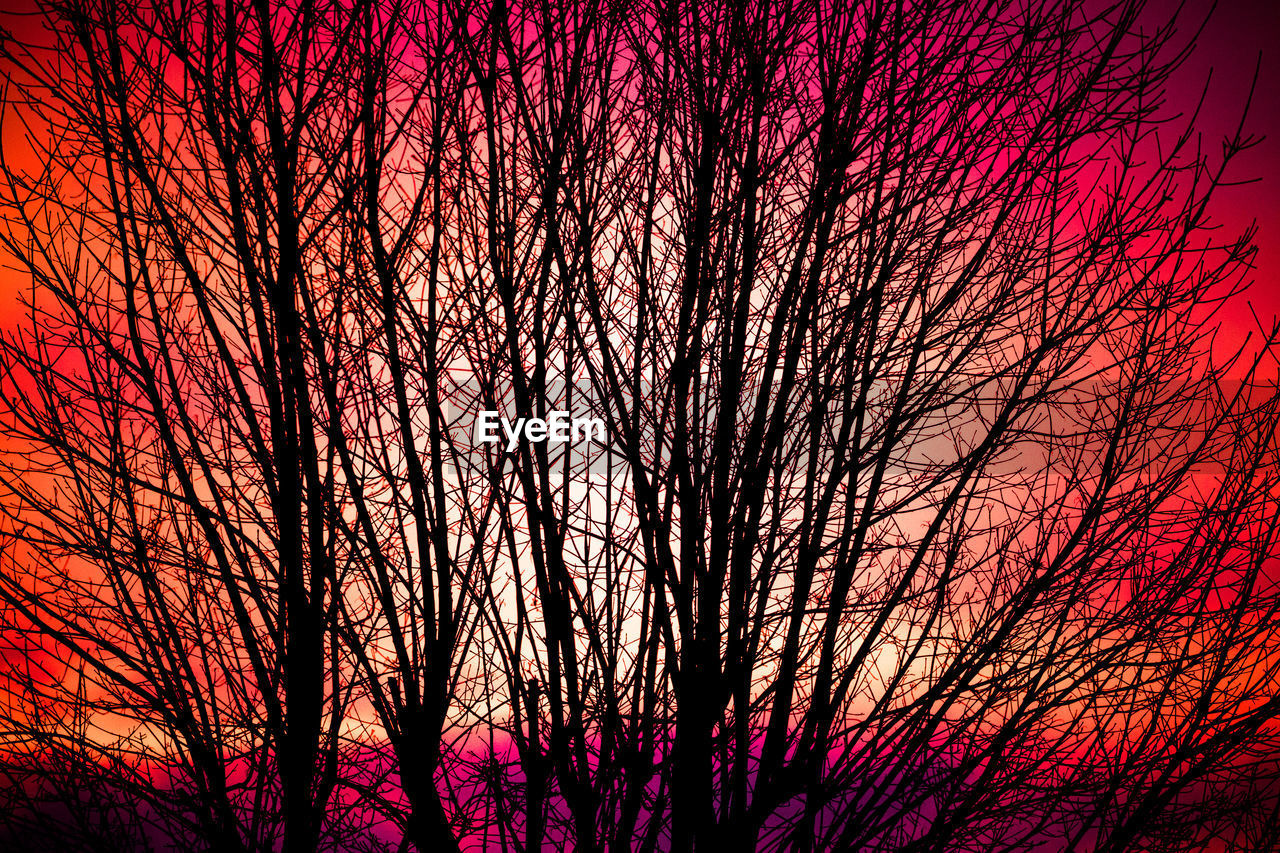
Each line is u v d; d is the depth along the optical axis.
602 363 3.10
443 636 2.84
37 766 3.07
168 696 3.05
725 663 2.99
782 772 3.04
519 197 3.02
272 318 2.89
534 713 3.02
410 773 2.84
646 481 2.90
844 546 3.10
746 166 2.93
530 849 2.98
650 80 3.05
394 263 2.86
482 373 3.06
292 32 2.79
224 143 2.78
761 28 2.95
